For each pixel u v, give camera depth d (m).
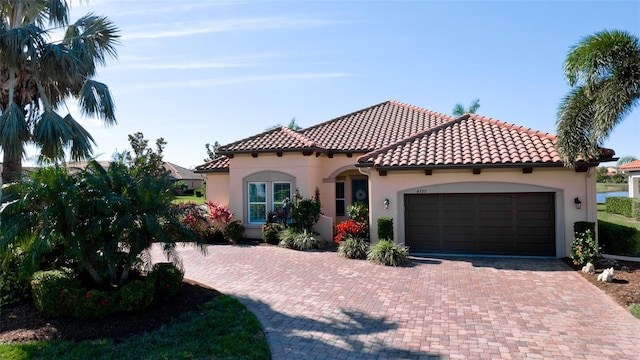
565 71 13.78
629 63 12.56
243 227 20.89
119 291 8.66
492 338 8.01
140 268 10.52
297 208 19.05
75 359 6.91
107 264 9.13
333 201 21.88
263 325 8.86
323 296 11.01
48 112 14.67
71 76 14.76
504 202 15.99
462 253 16.44
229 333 8.16
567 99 14.35
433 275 13.13
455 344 7.75
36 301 8.70
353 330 8.55
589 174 14.89
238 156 21.34
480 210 16.23
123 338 7.83
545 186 15.34
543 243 15.66
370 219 17.12
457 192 16.31
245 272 13.88
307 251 17.84
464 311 9.63
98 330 8.07
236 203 21.38
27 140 15.04
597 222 15.71
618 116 12.82
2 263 8.92
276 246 19.23
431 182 16.44
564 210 15.16
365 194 22.66
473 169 15.84
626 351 7.30
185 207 10.08
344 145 21.84
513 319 9.04
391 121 24.98
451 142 17.69
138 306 8.77
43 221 8.20
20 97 15.70
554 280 12.23
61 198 8.15
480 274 13.14
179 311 9.20
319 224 19.98
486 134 18.03
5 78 15.03
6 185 8.62
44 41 14.23
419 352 7.42
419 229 16.86
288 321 9.11
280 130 23.09
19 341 7.61
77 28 16.47
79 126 16.12
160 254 17.58
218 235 20.50
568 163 14.27
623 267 13.28
